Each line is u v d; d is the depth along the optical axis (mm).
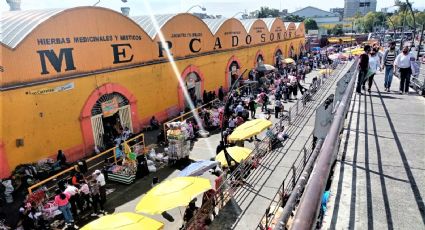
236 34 33625
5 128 13812
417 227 2732
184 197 10070
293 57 55781
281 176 12711
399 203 3121
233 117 21547
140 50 21031
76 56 16734
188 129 19547
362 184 3545
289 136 17391
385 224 2799
